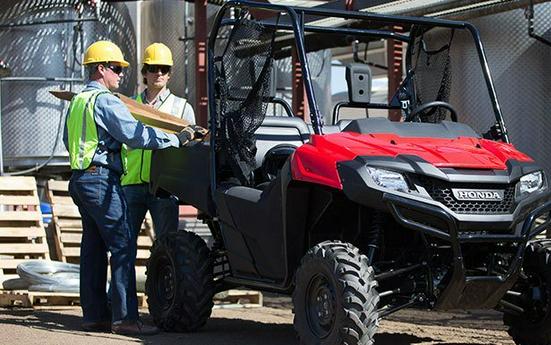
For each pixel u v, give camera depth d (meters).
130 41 14.52
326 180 6.29
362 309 5.95
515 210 6.27
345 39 13.55
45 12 13.75
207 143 8.00
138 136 7.58
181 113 9.20
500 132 7.09
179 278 7.89
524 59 10.12
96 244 8.06
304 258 6.38
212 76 7.74
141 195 8.90
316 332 6.30
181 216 12.04
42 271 9.91
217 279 8.07
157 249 8.20
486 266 6.46
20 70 13.75
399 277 6.55
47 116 13.83
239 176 7.64
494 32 10.30
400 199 6.02
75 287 9.69
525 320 6.82
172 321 7.95
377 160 6.19
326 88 15.31
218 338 7.64
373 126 6.84
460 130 7.04
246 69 7.52
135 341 7.39
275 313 9.80
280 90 15.27
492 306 6.48
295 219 6.71
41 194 14.43
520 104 10.15
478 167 6.27
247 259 7.40
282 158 7.66
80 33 13.84
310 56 14.99
